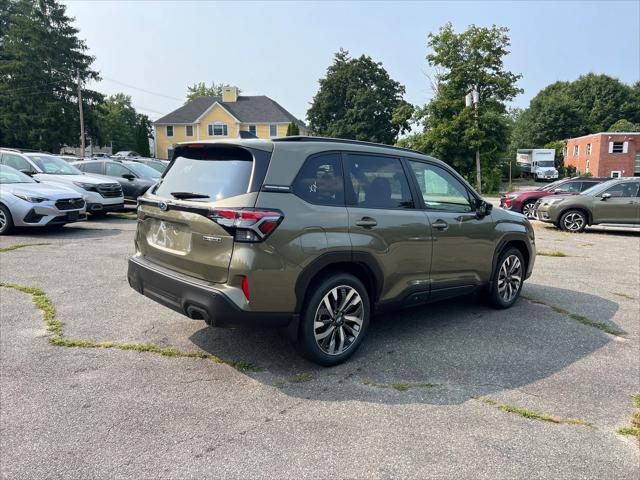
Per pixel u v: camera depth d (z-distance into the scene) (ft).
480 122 105.60
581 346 14.12
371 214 12.60
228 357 12.59
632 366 12.75
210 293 10.59
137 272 12.82
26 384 10.81
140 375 11.42
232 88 175.11
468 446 8.84
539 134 219.41
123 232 34.04
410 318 16.51
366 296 12.73
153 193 12.99
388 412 10.02
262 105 175.11
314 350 11.74
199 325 14.93
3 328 14.25
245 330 14.56
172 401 10.24
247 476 7.86
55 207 31.35
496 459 8.46
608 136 156.87
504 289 17.62
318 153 12.02
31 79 148.25
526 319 16.66
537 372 12.21
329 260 11.58
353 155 12.89
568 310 17.85
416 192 14.24
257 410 9.98
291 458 8.36
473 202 16.26
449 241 14.82
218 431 9.16
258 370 11.89
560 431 9.45
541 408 10.35
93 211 39.68
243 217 10.39
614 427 9.66
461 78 105.91
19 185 31.89
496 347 13.88
